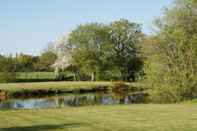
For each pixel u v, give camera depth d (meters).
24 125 18.50
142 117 21.02
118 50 97.56
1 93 57.25
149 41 41.66
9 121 20.02
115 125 18.03
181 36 39.22
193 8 40.03
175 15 40.31
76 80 100.88
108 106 29.58
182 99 39.94
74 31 97.88
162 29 40.91
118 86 71.56
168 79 39.75
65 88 66.38
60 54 107.44
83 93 63.72
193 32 39.94
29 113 24.05
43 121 19.89
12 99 52.53
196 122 18.80
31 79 90.56
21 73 102.56
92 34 95.81
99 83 79.75
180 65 39.56
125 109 25.92
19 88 61.69
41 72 111.00
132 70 97.56
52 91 63.06
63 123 19.02
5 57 95.25
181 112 23.48
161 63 40.44
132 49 97.25
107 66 96.56
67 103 46.16
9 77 85.44
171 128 16.92
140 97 52.12
